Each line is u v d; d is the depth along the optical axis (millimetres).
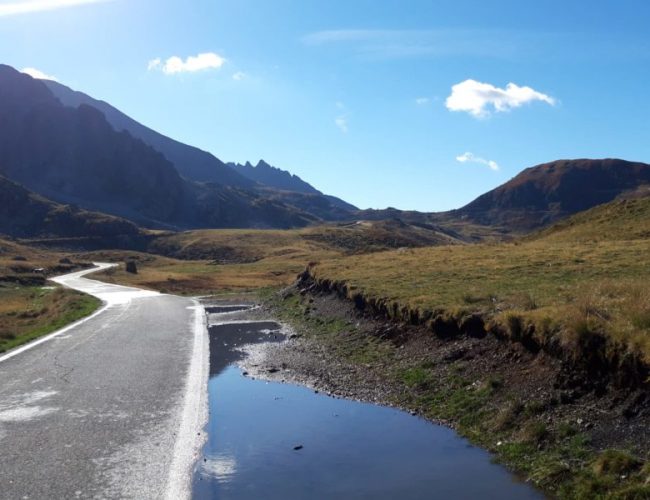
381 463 9906
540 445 9742
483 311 16016
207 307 41125
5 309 38938
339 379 16391
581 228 46625
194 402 12797
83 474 8641
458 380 13547
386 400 13977
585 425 9719
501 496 8500
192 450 9836
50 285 69125
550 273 23375
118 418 11492
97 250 177250
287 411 13281
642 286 14234
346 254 61375
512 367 12859
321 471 9562
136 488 8164
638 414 9328
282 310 34906
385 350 18172
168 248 175375
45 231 196500
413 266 32594
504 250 36594
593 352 10883
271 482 9086
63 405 12312
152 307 36625
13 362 17047
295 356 20391
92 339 21891
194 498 8430
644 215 43312
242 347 23266
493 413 11484
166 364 17125
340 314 25984
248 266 104500
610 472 8203
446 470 9531
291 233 184625
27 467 8875
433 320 17344
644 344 9859
